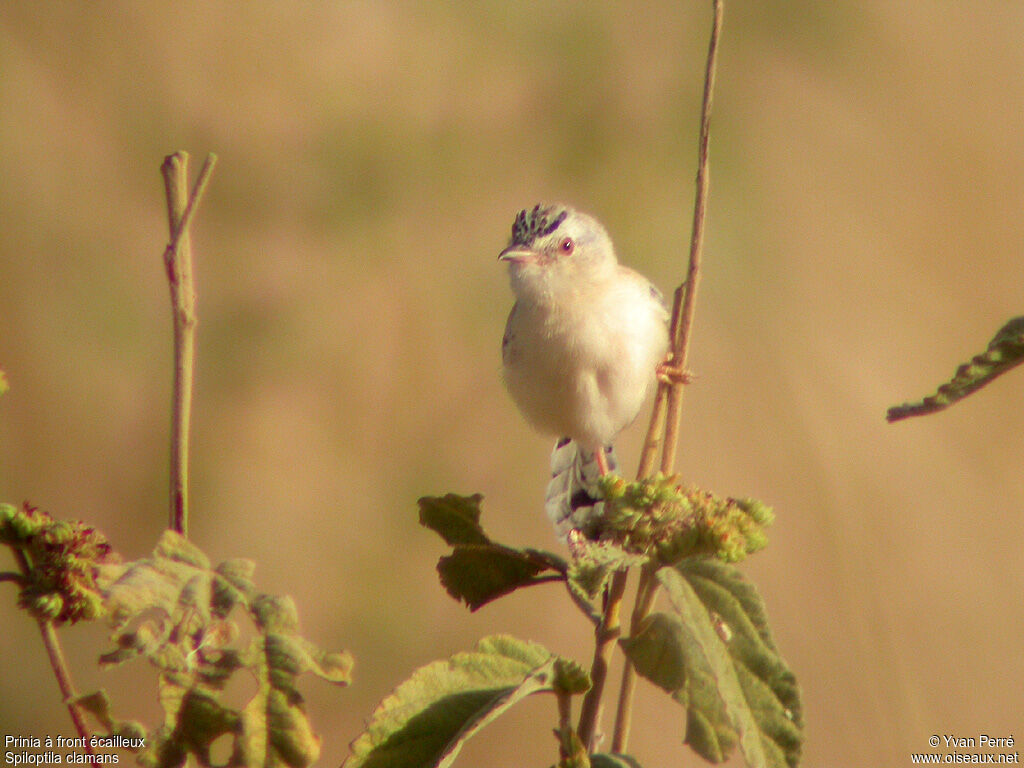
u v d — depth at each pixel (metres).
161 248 13.18
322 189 13.44
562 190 13.78
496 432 12.80
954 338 14.70
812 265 14.94
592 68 14.11
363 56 14.02
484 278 13.38
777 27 15.48
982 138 16.34
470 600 4.21
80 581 3.36
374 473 12.39
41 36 13.63
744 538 3.38
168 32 13.85
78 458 11.97
